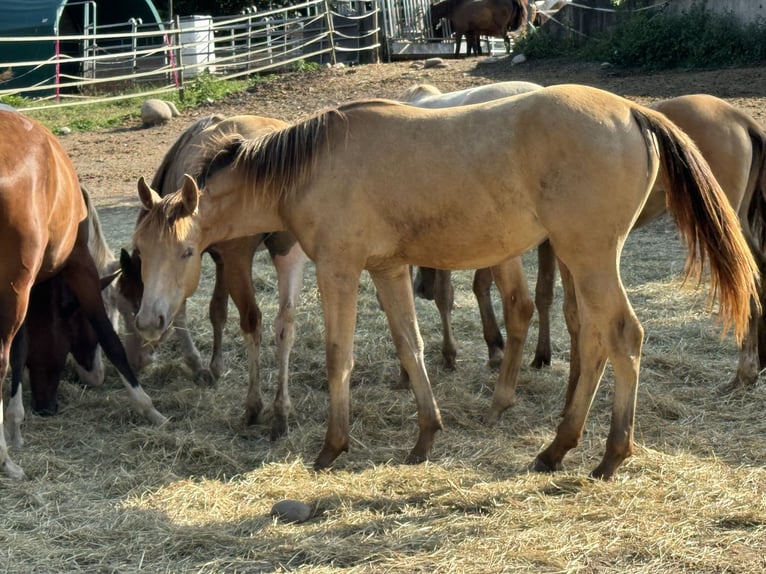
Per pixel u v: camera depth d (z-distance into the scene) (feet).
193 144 17.20
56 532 11.79
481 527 11.49
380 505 12.44
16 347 15.25
